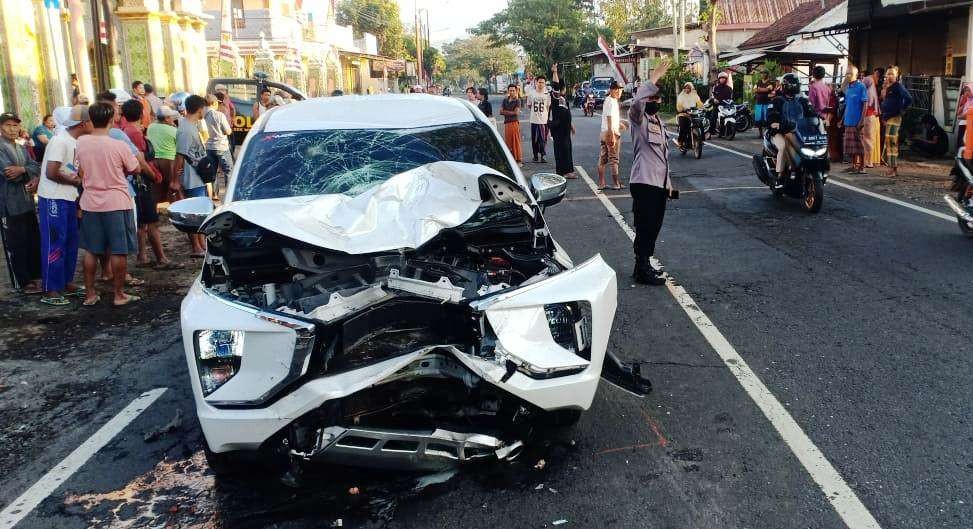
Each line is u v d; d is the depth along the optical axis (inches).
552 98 534.6
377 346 143.5
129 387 202.2
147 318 264.1
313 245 142.2
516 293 142.6
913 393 174.4
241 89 679.7
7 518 139.6
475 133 202.4
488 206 175.6
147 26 727.7
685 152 642.2
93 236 272.4
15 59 477.4
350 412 136.6
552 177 196.2
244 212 148.9
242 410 130.5
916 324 218.4
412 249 145.2
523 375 137.9
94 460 160.7
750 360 198.2
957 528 124.3
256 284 161.0
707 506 133.3
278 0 1535.4
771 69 975.0
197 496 143.5
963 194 323.0
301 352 131.1
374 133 196.4
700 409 171.3
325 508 136.1
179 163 365.4
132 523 135.9
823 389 178.9
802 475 142.0
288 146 189.8
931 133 577.3
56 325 257.3
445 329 147.2
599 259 163.2
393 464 136.2
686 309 241.8
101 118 268.2
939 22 655.1
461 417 144.0
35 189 297.1
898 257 291.0
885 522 126.6
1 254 375.9
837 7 1027.9
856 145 504.4
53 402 194.1
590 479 143.2
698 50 1226.6
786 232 341.4
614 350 209.2
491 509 134.2
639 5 2410.2
